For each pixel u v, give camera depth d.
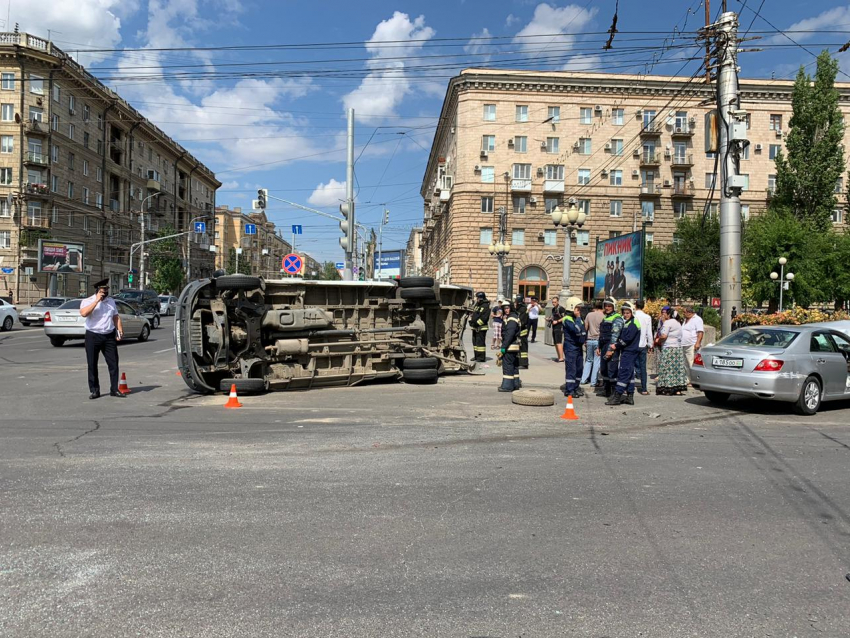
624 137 52.12
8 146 49.38
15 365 15.20
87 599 3.38
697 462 6.60
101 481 5.48
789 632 3.14
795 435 8.23
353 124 24.98
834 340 10.63
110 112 60.78
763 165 53.56
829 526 4.68
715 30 14.76
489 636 3.06
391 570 3.79
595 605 3.39
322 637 3.03
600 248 23.16
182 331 10.67
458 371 15.26
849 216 52.59
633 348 10.55
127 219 64.44
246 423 8.39
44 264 46.38
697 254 48.22
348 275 24.92
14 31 49.34
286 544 4.16
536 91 51.28
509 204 51.91
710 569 3.88
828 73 46.91
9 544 4.09
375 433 7.82
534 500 5.18
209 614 3.23
